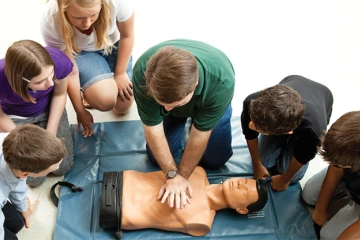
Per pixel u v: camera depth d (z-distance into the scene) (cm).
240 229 147
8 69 123
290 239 145
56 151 115
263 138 161
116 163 166
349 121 107
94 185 159
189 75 96
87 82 167
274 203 154
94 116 187
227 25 227
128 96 179
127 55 170
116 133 176
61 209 151
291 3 240
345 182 130
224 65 119
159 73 96
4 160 115
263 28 226
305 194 154
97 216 150
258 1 240
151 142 133
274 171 165
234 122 182
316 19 232
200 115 125
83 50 168
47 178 164
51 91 153
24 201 139
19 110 146
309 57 213
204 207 142
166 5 235
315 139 127
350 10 237
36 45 123
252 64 210
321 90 140
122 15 151
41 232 150
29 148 111
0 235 119
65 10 128
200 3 237
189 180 147
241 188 141
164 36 220
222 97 119
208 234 146
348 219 136
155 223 144
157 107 121
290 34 224
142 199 144
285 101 115
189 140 132
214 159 160
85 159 167
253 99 127
